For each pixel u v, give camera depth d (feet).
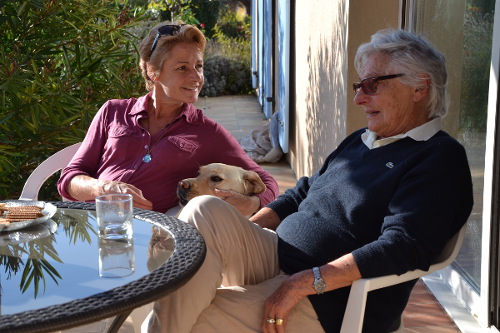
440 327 9.78
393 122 7.29
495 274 8.62
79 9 15.71
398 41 7.20
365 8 12.32
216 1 53.16
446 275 10.95
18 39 15.37
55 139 15.90
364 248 6.40
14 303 4.78
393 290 6.81
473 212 9.99
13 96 14.60
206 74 46.96
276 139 24.07
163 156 9.61
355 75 12.52
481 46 9.67
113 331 6.25
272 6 27.78
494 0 9.15
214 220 7.01
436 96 7.23
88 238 6.41
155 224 6.84
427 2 11.56
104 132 10.10
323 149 15.85
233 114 36.86
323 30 15.69
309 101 18.28
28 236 6.50
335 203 7.26
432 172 6.53
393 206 6.61
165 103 9.84
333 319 6.71
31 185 10.03
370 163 7.23
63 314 4.52
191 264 5.53
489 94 8.50
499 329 8.75
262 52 34.76
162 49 9.53
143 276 5.25
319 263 7.12
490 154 8.45
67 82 15.66
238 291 6.77
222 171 9.22
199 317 6.56
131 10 16.85
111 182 9.25
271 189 9.70
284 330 6.45
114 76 16.07
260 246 7.41
